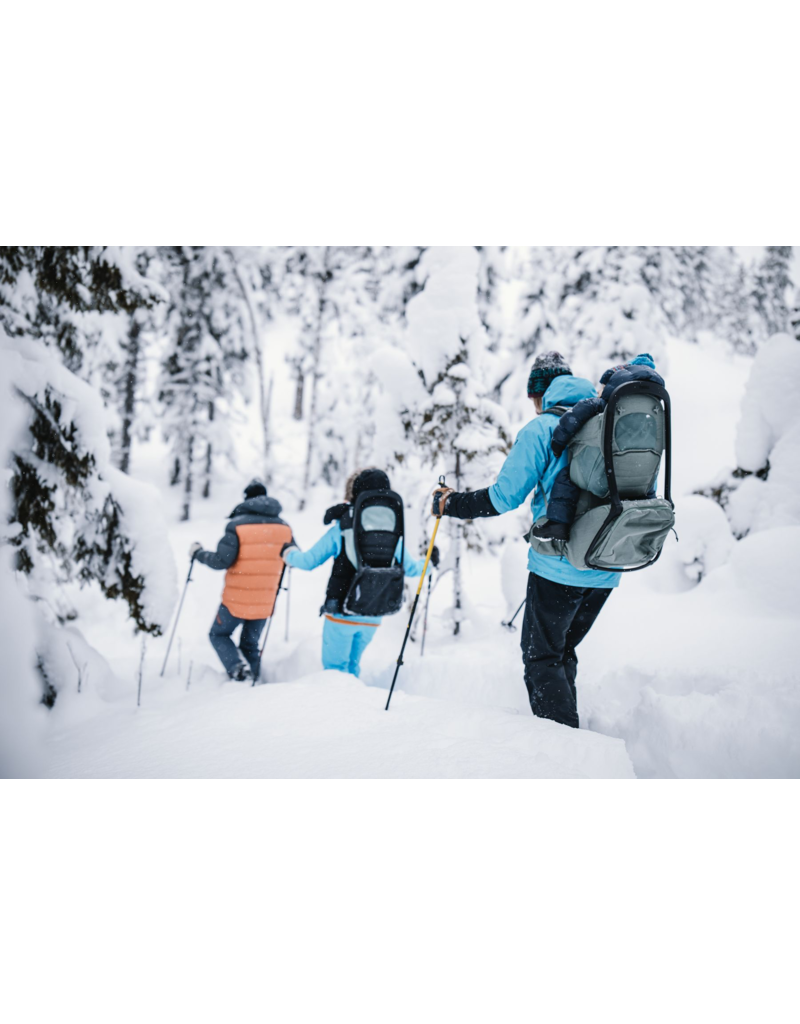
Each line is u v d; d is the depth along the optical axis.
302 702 3.13
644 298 12.65
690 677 3.34
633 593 5.43
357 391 18.62
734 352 27.67
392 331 10.69
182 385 16.39
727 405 15.02
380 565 3.94
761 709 2.69
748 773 2.51
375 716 2.89
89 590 9.00
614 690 3.64
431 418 6.68
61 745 3.11
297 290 20.12
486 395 6.71
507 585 6.13
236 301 16.64
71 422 4.20
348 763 2.30
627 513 2.33
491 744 2.45
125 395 16.06
